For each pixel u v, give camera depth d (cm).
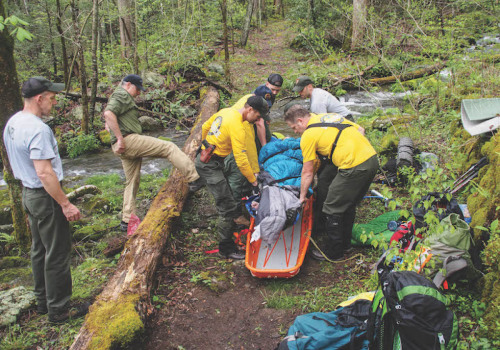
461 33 816
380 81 1080
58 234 329
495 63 765
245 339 331
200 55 1468
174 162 507
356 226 446
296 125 404
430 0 806
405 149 559
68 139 905
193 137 723
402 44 940
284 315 353
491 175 393
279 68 1530
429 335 227
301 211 435
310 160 387
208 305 372
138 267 377
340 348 271
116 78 1234
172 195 514
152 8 1434
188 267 427
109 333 294
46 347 322
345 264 412
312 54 1630
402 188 531
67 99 1009
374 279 351
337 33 1650
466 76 744
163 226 440
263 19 2667
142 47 1332
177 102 1042
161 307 370
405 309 234
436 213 352
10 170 432
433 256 324
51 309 345
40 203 317
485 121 447
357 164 376
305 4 1792
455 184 466
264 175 427
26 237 455
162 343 330
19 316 358
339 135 379
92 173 763
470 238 334
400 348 238
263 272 385
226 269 422
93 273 420
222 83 1264
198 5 1496
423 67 981
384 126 741
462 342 284
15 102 404
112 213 564
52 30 1364
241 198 473
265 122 520
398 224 391
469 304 322
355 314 285
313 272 407
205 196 584
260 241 438
